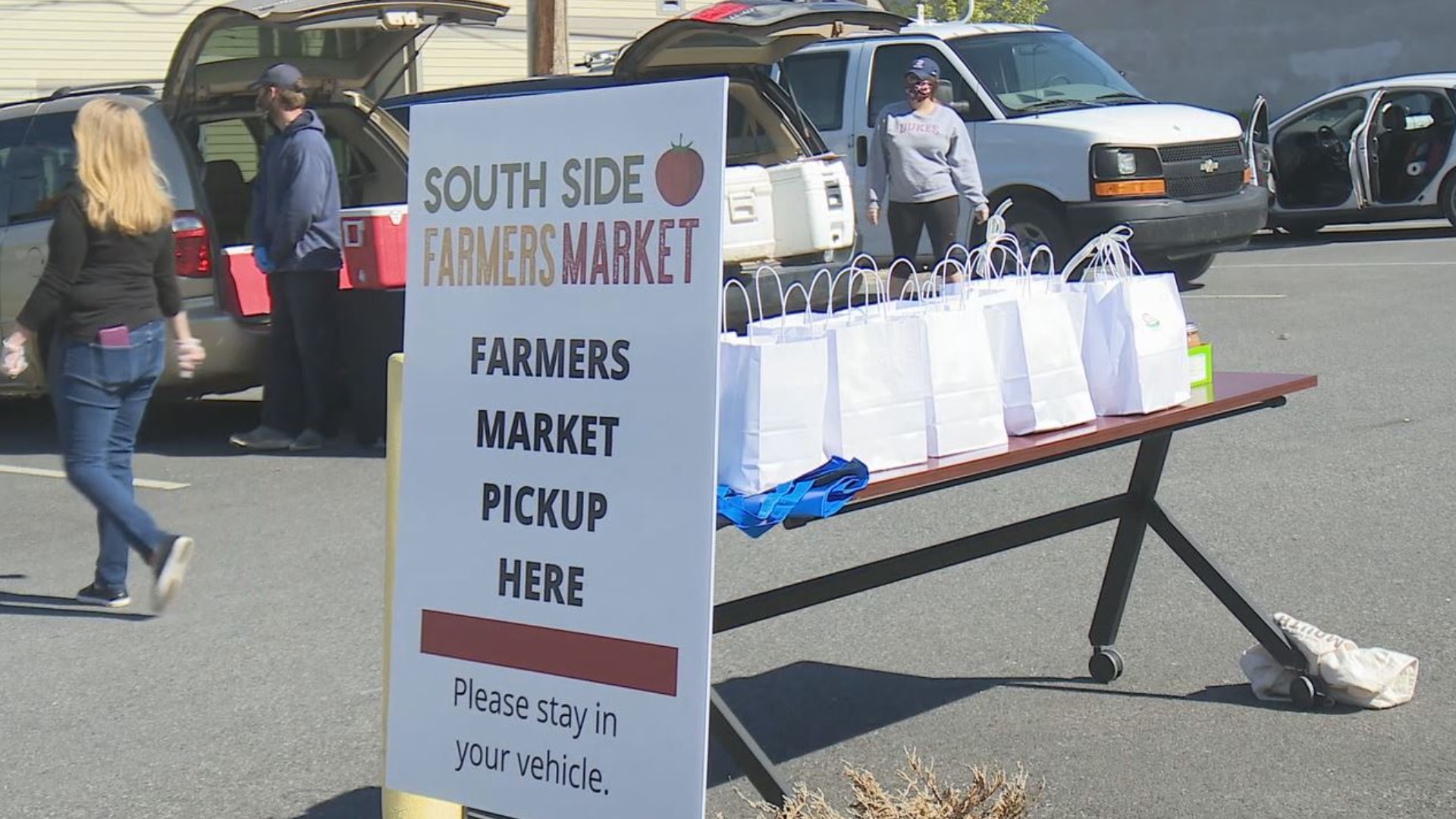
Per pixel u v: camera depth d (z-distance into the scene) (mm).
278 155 8500
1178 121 12445
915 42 12812
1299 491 6863
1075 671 4953
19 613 6109
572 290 3111
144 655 5559
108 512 5730
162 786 4414
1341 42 26453
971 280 4387
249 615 5977
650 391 3012
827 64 13102
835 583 3865
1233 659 4965
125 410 5875
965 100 12609
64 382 5691
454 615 3266
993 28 13234
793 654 5258
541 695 3152
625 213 3041
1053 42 13469
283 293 8695
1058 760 4277
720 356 3068
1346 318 11242
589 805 3094
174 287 5949
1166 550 6137
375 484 8047
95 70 17156
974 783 3354
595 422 3082
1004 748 4379
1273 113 27312
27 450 9422
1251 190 12859
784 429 3180
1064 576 5898
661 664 2992
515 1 19000
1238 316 11688
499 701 3209
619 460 3049
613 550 3055
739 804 4105
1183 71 28188
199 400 11016
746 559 6359
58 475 8656
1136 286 3979
